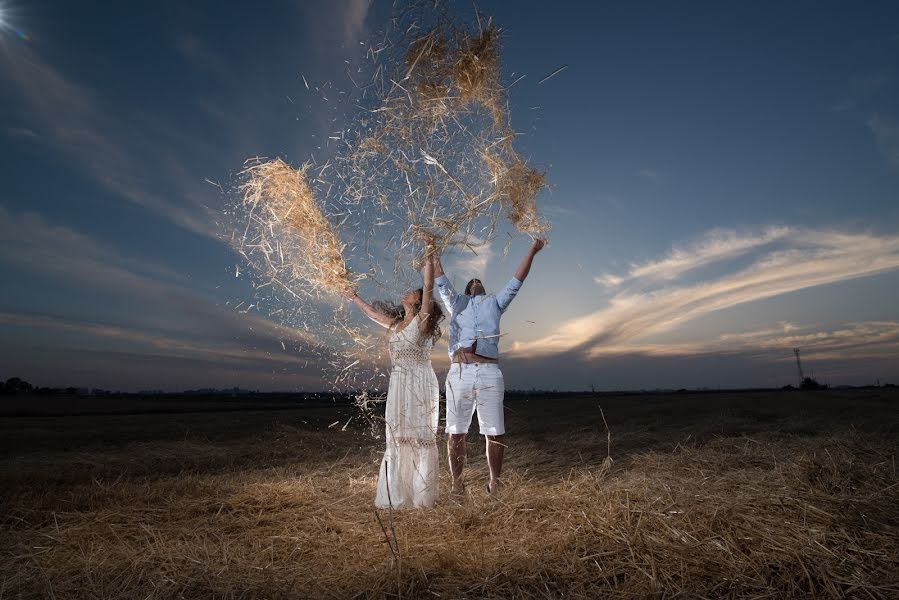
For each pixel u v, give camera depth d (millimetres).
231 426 12047
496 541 2996
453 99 4262
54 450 7797
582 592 2312
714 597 2215
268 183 4297
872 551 2504
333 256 4289
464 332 4527
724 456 5105
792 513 2932
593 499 3365
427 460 4176
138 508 4086
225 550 2986
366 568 2695
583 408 16781
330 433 10492
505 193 4195
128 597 2432
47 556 3010
